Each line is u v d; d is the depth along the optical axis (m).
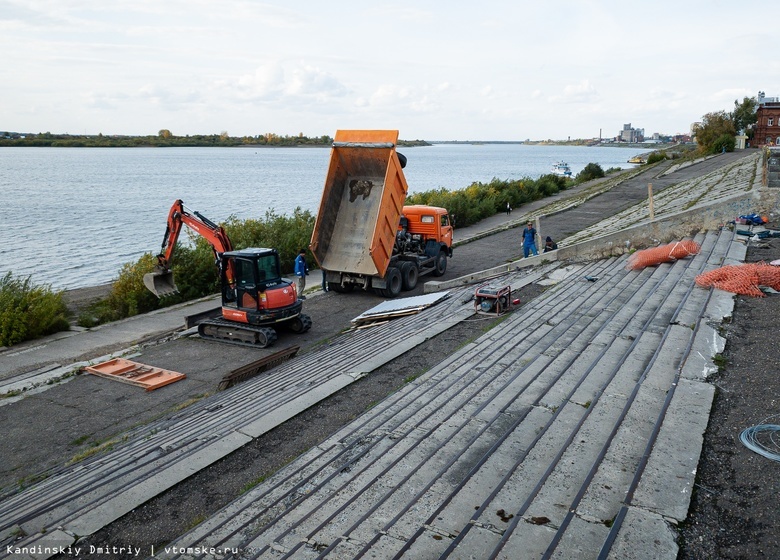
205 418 9.41
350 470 6.31
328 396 9.23
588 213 35.47
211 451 7.52
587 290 13.38
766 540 4.14
